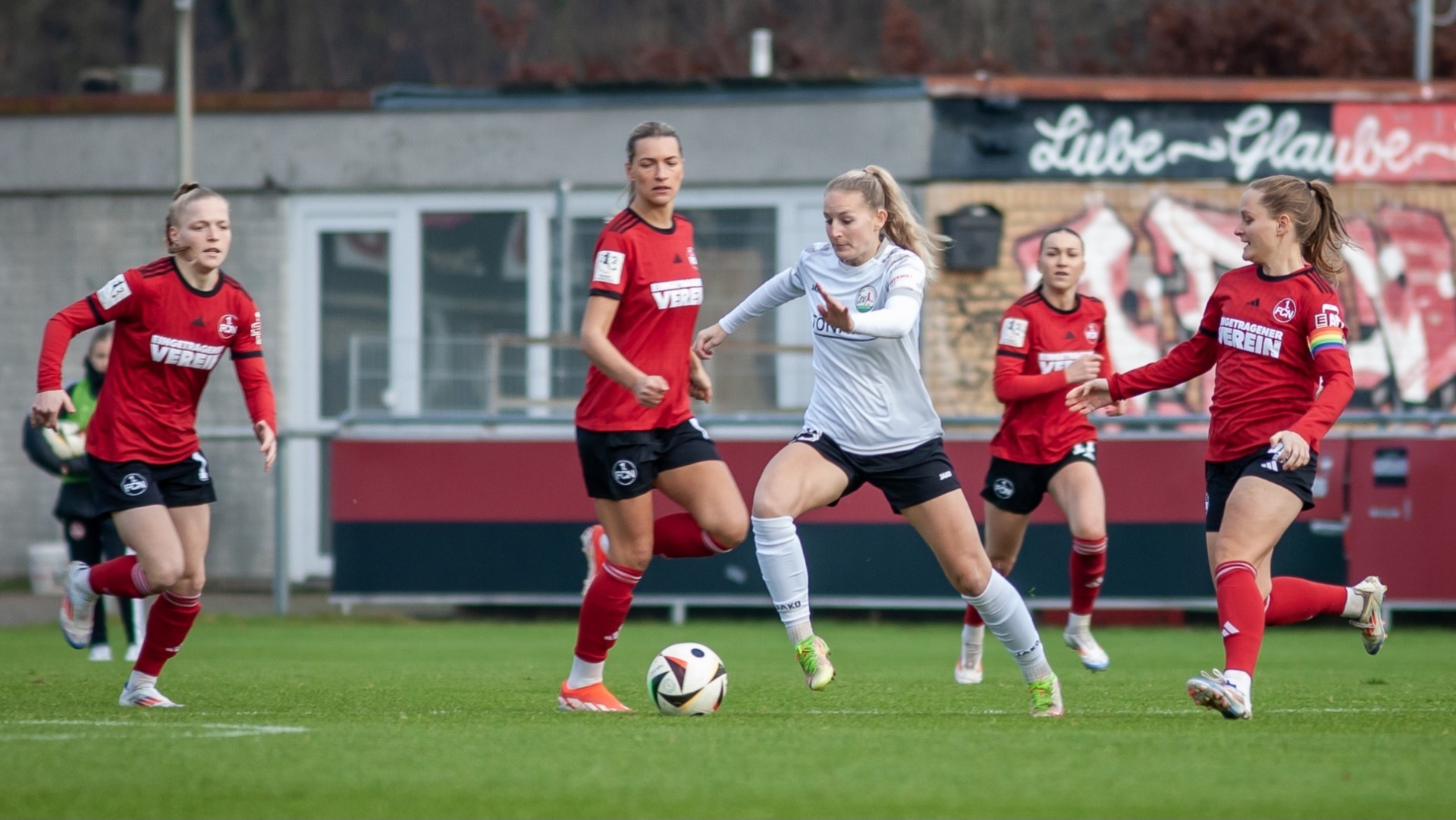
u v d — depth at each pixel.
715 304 59.19
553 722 21.38
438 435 49.47
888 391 21.95
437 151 61.91
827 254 22.95
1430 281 58.03
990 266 56.94
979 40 110.12
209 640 43.06
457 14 118.75
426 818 14.43
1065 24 108.75
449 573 48.97
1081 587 31.84
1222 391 21.97
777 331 58.62
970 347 57.06
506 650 39.66
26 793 15.50
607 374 21.64
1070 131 57.28
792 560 22.02
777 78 58.69
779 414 55.00
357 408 55.41
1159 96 57.28
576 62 115.81
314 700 25.33
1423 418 46.22
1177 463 46.09
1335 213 21.77
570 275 61.34
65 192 63.75
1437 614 51.38
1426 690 28.23
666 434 22.72
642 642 43.00
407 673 31.83
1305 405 21.50
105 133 63.56
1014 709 24.11
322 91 62.66
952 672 33.03
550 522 48.56
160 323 22.91
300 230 62.75
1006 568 32.94
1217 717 22.52
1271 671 34.03
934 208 57.06
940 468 22.03
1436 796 15.40
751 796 15.40
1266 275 21.69
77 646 25.56
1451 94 57.84
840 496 22.53
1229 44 89.25
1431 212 58.00
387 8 118.94
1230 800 15.18
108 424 23.09
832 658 37.66
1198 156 57.66
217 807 14.90
